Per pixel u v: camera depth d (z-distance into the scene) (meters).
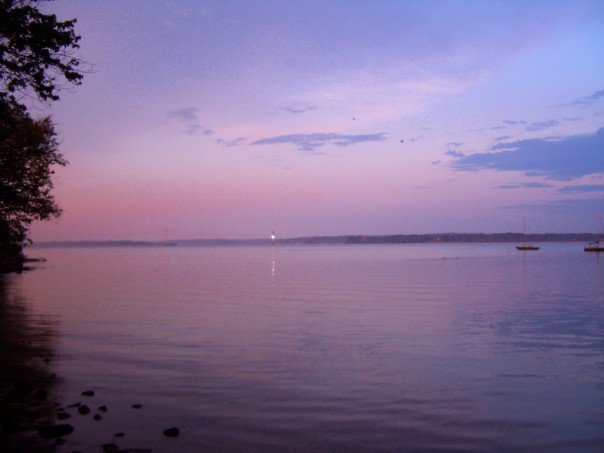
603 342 18.83
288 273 65.56
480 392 12.53
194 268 80.62
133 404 11.38
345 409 11.25
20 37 11.40
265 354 16.62
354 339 19.33
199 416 10.72
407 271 68.62
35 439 9.27
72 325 22.59
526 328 21.91
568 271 66.12
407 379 13.65
